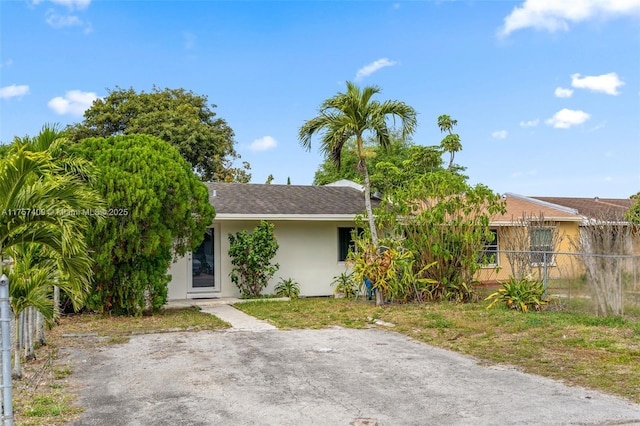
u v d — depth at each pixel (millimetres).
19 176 5988
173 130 29828
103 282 12422
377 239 14617
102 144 12500
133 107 31656
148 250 12078
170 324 11484
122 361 8164
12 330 10117
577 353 8484
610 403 5984
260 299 15852
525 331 10281
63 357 8453
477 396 6285
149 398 6254
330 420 5461
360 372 7445
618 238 11594
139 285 12383
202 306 14500
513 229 16234
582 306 11992
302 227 17531
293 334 10445
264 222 16031
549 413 5641
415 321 11586
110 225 11781
